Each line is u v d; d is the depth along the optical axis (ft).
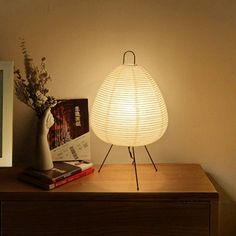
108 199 4.39
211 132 5.58
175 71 5.44
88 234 4.47
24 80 5.11
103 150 5.70
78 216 4.43
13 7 5.34
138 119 4.42
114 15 5.33
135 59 5.42
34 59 5.46
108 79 4.72
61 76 5.51
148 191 4.40
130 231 4.45
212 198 4.34
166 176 4.95
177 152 5.66
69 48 5.43
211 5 5.27
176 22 5.32
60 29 5.38
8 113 4.79
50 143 5.32
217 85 5.45
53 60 5.46
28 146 5.71
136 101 4.45
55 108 5.35
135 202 4.39
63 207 4.42
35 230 4.47
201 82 5.46
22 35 5.41
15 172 5.11
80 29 5.38
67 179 4.67
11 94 4.78
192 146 5.64
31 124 5.65
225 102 5.49
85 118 5.39
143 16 5.32
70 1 5.31
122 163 5.73
